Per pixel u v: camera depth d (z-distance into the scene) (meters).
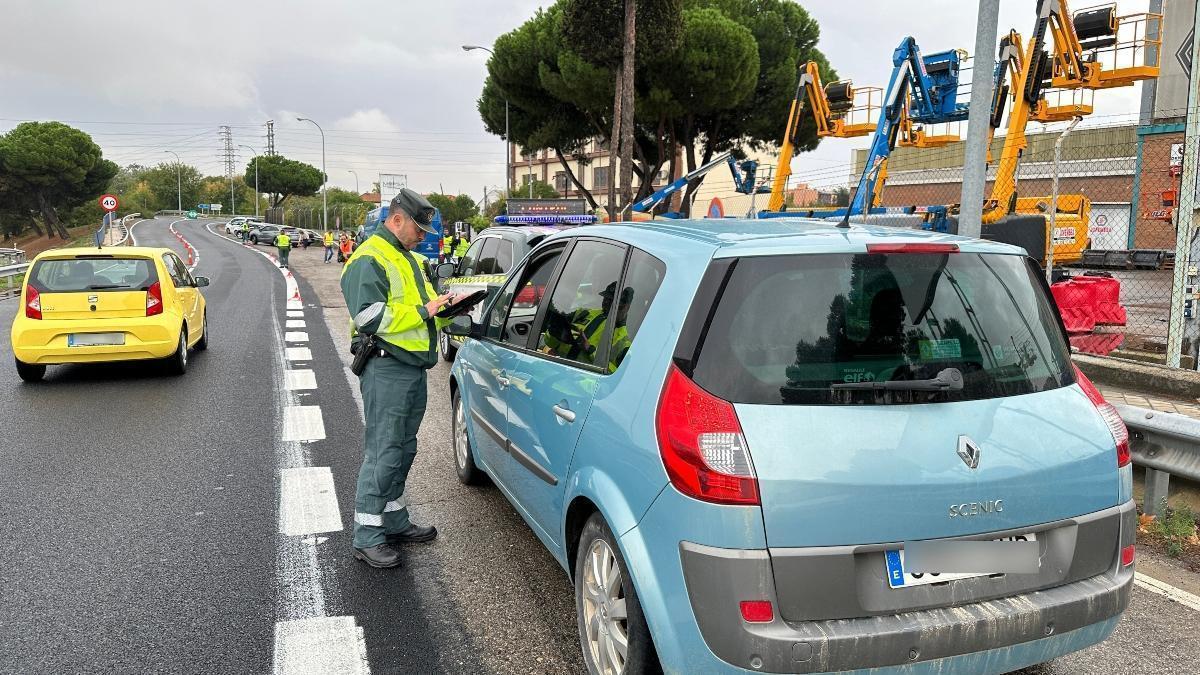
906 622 2.26
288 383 8.66
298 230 56.56
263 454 5.97
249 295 19.27
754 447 2.22
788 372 2.33
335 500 4.98
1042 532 2.46
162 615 3.49
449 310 3.89
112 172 82.50
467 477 5.19
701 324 2.41
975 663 2.34
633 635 2.51
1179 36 25.84
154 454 5.95
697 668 2.28
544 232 8.70
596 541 2.80
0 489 5.16
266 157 110.69
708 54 26.75
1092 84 15.68
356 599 3.66
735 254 2.50
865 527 2.24
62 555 4.12
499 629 3.40
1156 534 4.46
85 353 8.45
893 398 2.35
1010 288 2.70
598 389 2.82
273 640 3.29
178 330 8.94
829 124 19.22
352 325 4.03
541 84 30.55
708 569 2.22
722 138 33.47
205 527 4.52
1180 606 3.66
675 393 2.37
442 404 7.75
